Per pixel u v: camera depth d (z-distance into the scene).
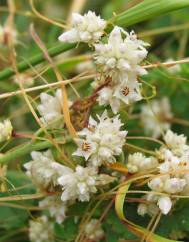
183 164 0.12
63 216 0.13
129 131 0.17
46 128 0.13
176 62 0.14
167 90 0.17
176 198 0.13
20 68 0.15
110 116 0.13
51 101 0.13
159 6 0.13
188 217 0.13
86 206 0.13
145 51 0.12
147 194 0.13
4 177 0.14
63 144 0.13
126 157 0.14
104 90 0.12
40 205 0.13
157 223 0.13
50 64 0.14
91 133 0.12
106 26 0.13
